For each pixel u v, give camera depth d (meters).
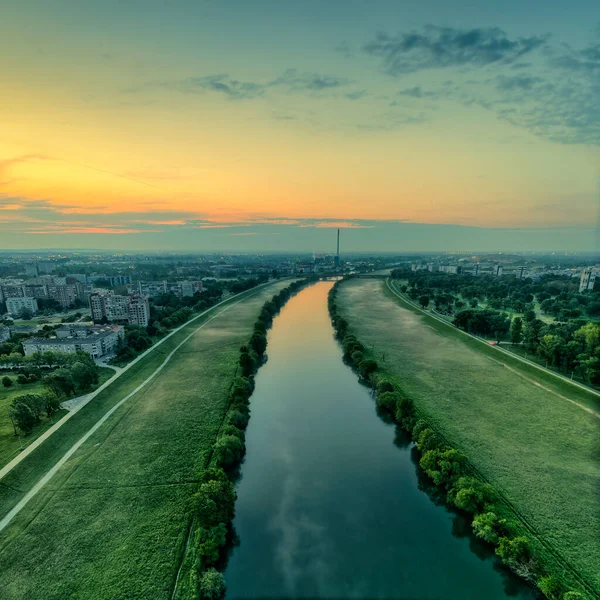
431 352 189.00
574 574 65.44
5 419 122.38
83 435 115.00
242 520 88.12
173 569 70.44
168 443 110.12
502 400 131.75
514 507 81.19
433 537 82.62
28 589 66.50
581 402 125.69
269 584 72.62
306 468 106.19
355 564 76.00
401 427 124.56
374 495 95.56
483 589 70.31
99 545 75.38
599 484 86.81
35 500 87.50
